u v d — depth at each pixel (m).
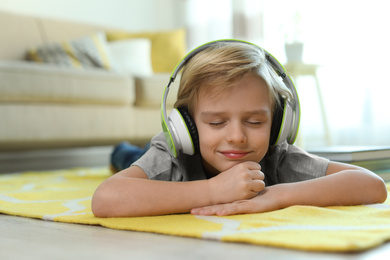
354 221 0.78
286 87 1.00
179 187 0.91
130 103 2.76
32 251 0.68
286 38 2.63
